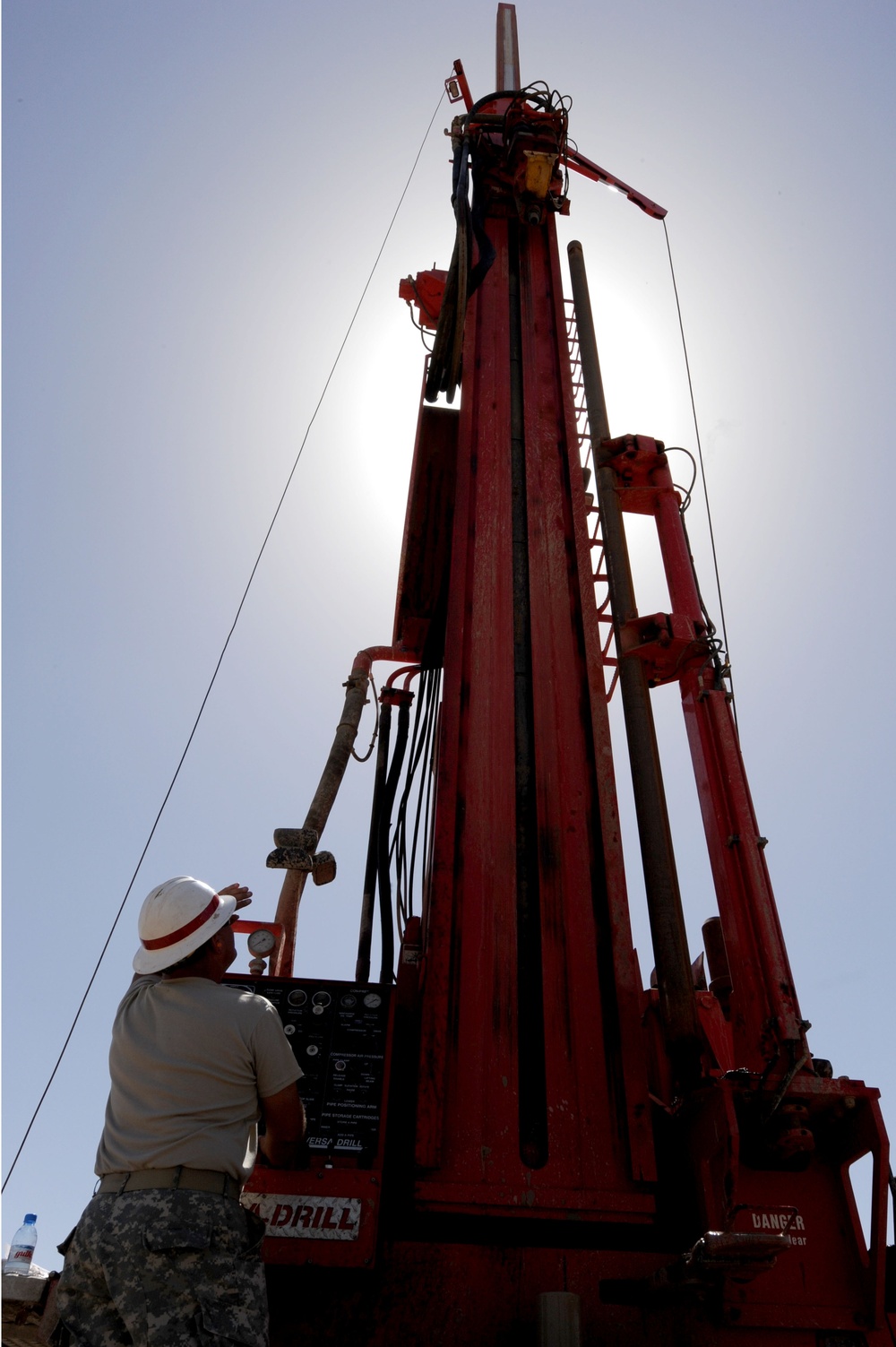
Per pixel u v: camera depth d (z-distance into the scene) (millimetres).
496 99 9789
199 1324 2975
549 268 9062
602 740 6379
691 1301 4516
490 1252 4555
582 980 5551
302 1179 4504
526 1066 5266
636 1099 5125
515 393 8195
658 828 6117
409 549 8703
